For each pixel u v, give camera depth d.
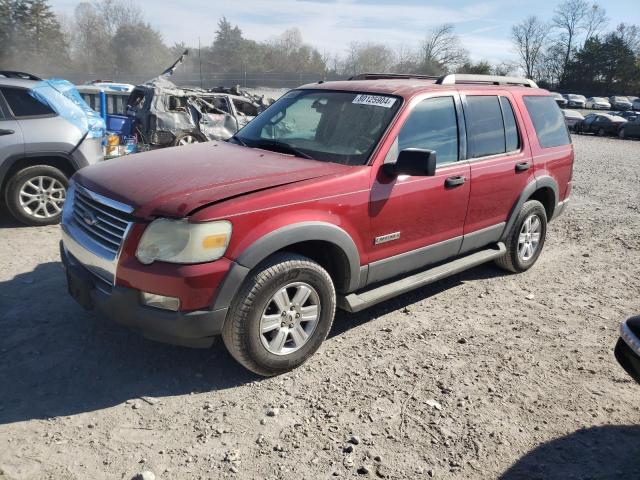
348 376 3.64
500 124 5.04
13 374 3.41
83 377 3.44
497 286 5.45
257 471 2.74
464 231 4.73
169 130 11.09
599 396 3.59
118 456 2.78
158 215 3.07
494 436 3.12
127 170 3.67
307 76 58.03
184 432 3.00
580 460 2.97
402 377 3.66
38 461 2.71
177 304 3.09
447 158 4.44
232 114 12.23
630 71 79.56
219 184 3.31
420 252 4.33
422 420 3.22
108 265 3.22
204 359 3.74
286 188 3.38
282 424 3.11
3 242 5.80
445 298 5.08
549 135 5.70
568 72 84.38
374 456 2.89
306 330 3.66
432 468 2.84
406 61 66.62
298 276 3.45
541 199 5.96
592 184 12.46
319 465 2.81
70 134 6.45
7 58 58.06
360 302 3.92
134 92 11.95
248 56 76.12
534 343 4.27
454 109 4.54
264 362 3.43
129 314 3.18
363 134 4.03
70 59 66.25
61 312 4.25
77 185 3.80
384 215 3.90
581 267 6.21
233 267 3.14
